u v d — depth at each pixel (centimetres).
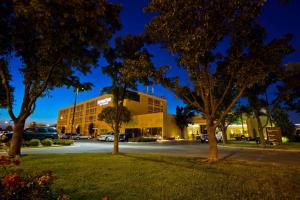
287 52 897
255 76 895
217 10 845
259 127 2250
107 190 500
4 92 1770
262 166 855
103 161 948
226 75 1099
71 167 787
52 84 1198
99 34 902
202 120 5231
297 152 1658
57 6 775
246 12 818
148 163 898
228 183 570
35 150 1600
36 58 1038
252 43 950
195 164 891
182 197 454
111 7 916
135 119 4994
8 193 248
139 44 1259
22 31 942
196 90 1123
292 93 2030
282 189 517
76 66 1136
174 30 886
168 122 4575
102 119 2231
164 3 844
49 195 281
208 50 952
